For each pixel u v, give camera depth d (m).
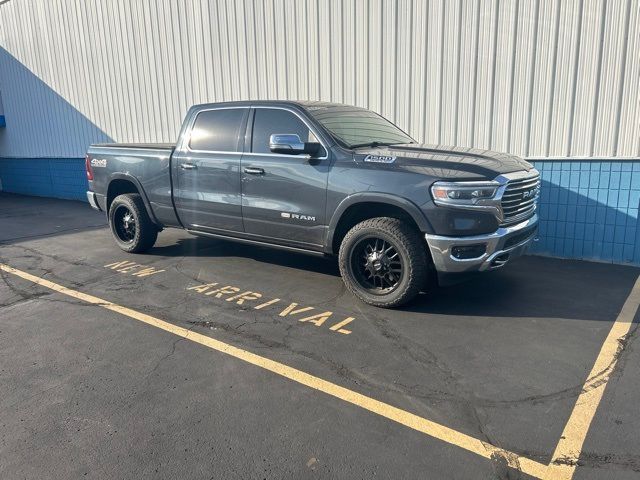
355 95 8.09
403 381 3.49
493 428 2.94
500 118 6.99
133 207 6.85
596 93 6.34
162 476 2.57
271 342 4.12
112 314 4.79
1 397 3.34
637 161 6.25
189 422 3.03
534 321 4.50
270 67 8.95
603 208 6.54
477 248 4.34
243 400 3.26
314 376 3.56
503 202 4.43
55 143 13.76
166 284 5.68
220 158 5.77
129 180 6.84
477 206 4.27
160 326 4.49
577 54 6.36
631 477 2.52
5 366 3.77
